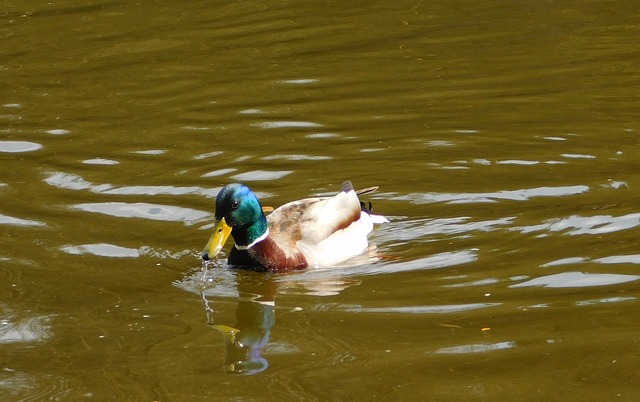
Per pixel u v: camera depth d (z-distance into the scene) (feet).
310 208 42.37
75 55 72.54
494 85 62.59
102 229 43.83
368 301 36.42
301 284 38.63
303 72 66.64
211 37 75.66
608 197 45.21
